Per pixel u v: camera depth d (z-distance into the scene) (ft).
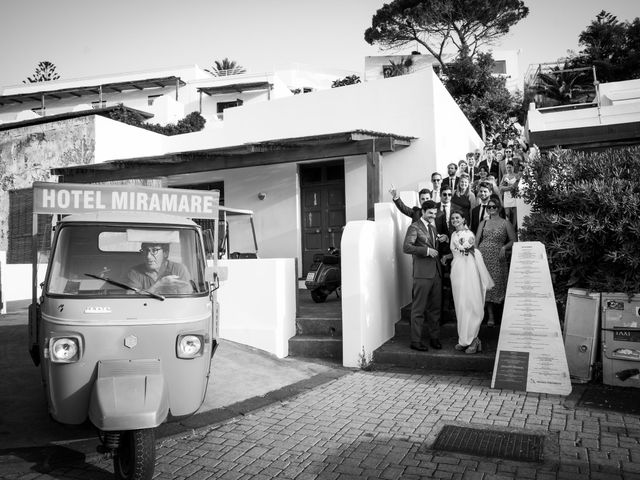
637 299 18.99
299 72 132.67
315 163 40.50
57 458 14.58
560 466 13.10
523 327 19.98
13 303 39.14
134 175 39.09
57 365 13.35
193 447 15.19
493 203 24.21
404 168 37.45
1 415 17.85
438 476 12.86
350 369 23.15
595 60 102.22
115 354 13.51
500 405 17.79
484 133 74.90
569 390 18.80
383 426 16.29
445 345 24.08
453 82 87.76
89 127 45.62
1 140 49.88
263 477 13.12
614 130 50.03
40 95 122.31
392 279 27.09
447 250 26.43
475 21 103.86
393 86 37.99
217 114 113.50
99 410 12.12
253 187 42.60
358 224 24.07
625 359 19.11
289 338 25.44
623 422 15.87
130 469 12.41
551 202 21.50
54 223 17.58
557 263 20.98
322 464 13.76
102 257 14.87
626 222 18.97
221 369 22.59
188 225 16.03
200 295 15.05
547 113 54.34
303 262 40.91
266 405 18.75
